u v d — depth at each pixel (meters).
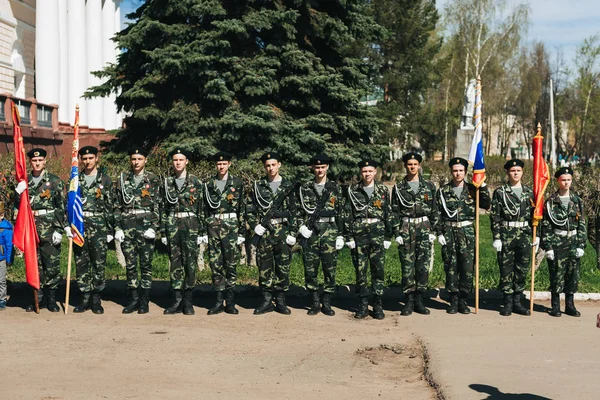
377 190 9.80
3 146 22.88
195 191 9.74
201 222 9.80
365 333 8.81
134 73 17.61
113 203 9.81
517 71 57.97
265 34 17.05
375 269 9.77
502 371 6.96
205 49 16.00
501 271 9.98
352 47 34.62
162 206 9.83
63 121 32.16
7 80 29.92
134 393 6.28
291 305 10.61
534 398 6.13
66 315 9.62
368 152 17.78
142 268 9.83
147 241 9.80
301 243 9.90
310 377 6.96
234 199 9.80
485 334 8.67
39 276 9.91
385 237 9.88
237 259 9.94
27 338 8.27
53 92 31.30
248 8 16.81
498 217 9.94
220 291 9.87
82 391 6.31
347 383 6.80
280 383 6.73
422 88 40.16
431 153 43.03
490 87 54.28
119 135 17.70
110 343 8.07
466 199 9.92
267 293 9.98
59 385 6.48
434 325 9.23
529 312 9.98
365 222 9.75
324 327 9.12
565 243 9.82
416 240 9.86
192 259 9.76
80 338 8.29
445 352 7.70
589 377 6.76
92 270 9.85
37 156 9.67
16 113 9.62
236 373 7.02
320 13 17.44
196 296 11.18
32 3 33.28
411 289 9.91
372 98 40.41
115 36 18.20
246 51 16.92
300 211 9.88
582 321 9.55
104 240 9.84
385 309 10.42
